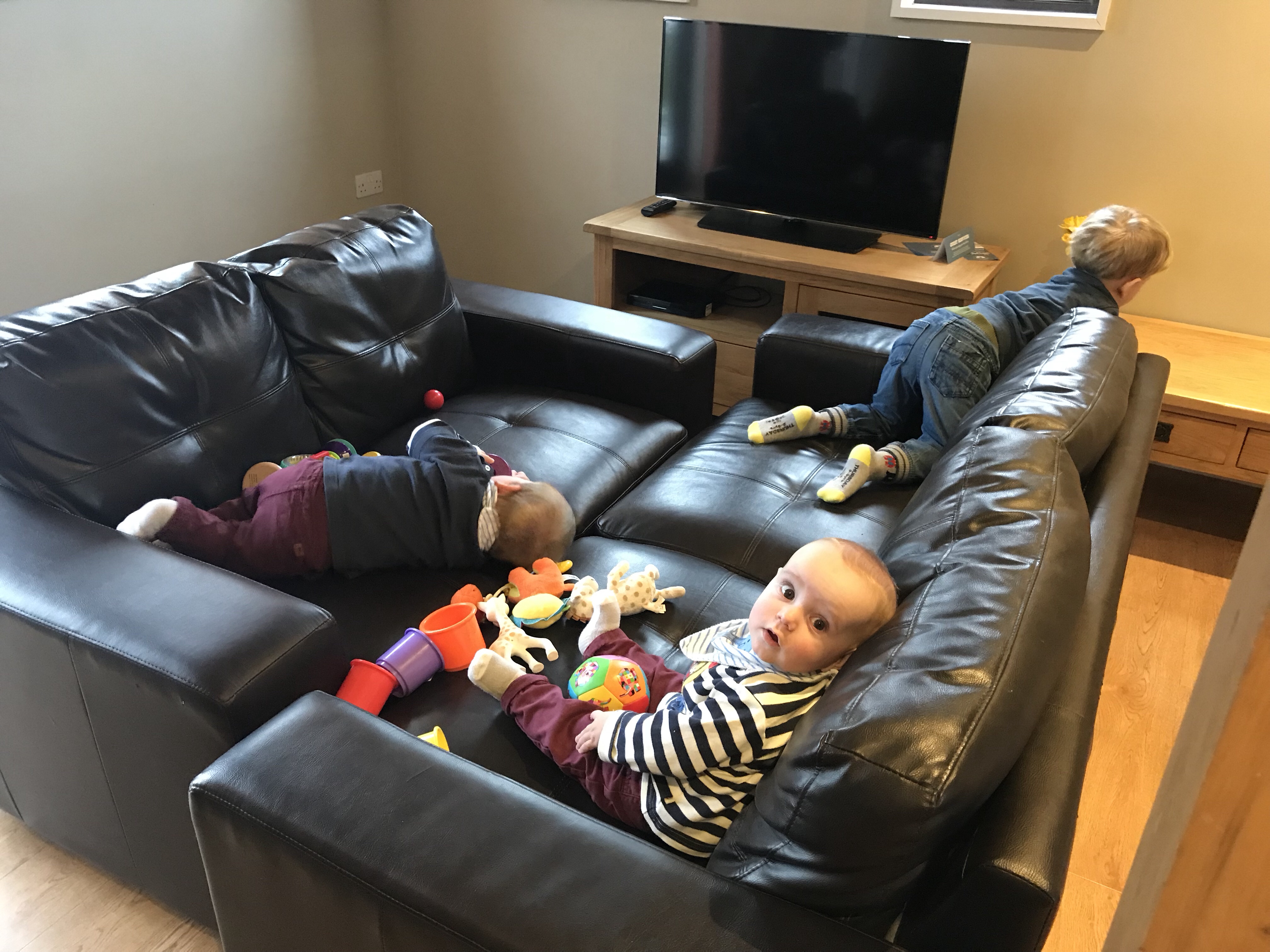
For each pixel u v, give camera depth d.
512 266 4.08
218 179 3.34
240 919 1.21
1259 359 2.76
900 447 2.06
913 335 2.20
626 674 1.45
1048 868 0.88
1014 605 1.06
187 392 1.79
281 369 1.99
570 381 2.47
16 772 1.58
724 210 3.35
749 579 1.83
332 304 2.11
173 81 3.09
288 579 1.73
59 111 2.80
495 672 1.42
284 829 1.08
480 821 1.08
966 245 2.93
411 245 2.34
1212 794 0.40
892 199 2.99
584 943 0.94
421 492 1.73
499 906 0.98
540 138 3.78
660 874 1.02
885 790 0.87
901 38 2.78
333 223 2.28
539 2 3.54
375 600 1.69
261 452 1.92
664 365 2.32
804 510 1.97
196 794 1.14
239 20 3.25
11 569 1.42
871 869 0.91
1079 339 1.86
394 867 1.03
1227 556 2.73
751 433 2.21
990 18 2.88
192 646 1.28
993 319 2.21
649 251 3.17
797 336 2.41
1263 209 2.77
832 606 1.17
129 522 1.59
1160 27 2.70
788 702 1.16
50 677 1.38
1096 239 2.33
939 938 0.95
